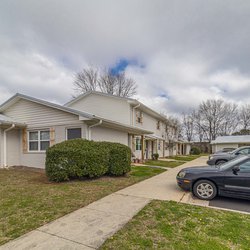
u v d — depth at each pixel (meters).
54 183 7.66
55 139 11.44
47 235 3.40
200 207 4.88
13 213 4.42
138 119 19.23
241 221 3.98
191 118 51.69
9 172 10.34
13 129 12.27
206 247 2.98
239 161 5.73
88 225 3.79
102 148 9.00
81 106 19.56
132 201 5.34
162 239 3.24
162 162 17.58
